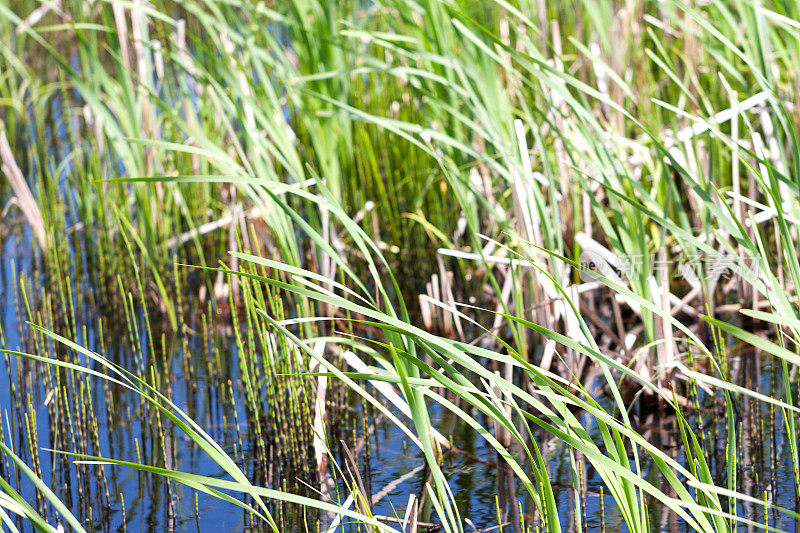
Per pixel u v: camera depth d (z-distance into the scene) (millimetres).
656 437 3074
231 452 3145
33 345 3912
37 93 6977
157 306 4523
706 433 3064
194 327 4387
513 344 3908
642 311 3209
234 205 4254
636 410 3305
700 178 3148
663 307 3205
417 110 4668
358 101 5012
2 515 2504
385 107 5152
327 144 4074
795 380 3373
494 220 4430
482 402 1965
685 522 2518
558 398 1887
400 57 4602
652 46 4895
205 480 1729
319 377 3068
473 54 3607
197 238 4297
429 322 4066
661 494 1786
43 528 1634
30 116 7324
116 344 4191
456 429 3252
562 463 2949
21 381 3631
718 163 4137
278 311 3254
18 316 4086
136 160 4500
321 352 3059
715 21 4121
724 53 4109
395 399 2697
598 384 3557
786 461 2814
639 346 3748
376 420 3352
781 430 3029
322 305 4004
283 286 1924
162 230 4762
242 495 2848
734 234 2428
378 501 2762
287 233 3273
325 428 3092
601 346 3859
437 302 2002
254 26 4203
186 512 2742
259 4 3986
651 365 3305
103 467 2779
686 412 3250
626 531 2486
